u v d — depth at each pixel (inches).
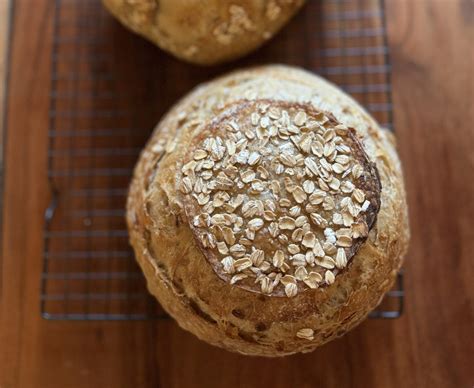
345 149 19.2
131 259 23.4
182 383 22.4
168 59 24.5
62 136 24.1
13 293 23.3
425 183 23.4
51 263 23.4
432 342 22.4
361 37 24.4
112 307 23.1
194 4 21.7
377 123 22.2
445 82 24.0
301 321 18.9
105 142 24.1
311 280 18.5
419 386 22.2
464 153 23.5
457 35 24.2
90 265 23.4
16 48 24.6
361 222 18.7
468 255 22.9
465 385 22.2
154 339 22.8
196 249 19.0
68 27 24.7
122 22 23.5
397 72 24.1
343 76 24.2
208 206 18.9
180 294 19.3
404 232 20.2
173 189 19.4
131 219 20.6
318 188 18.9
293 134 19.3
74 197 23.8
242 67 24.4
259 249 18.7
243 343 19.5
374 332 22.5
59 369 22.7
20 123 24.3
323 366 22.4
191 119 20.4
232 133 19.3
